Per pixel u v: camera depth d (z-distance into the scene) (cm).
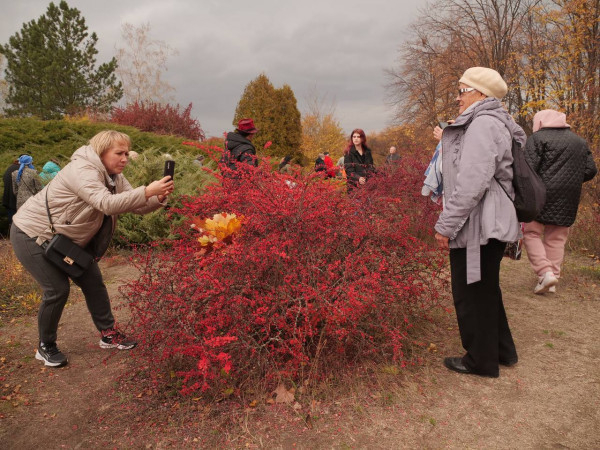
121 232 639
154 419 264
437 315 399
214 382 279
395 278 320
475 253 281
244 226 298
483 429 250
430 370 312
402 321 340
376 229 316
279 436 246
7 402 286
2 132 1034
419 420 258
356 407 268
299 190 305
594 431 247
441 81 2728
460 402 275
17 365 335
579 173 462
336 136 3300
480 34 2444
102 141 309
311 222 292
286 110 2619
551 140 463
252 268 279
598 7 1537
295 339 264
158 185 299
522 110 1803
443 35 2588
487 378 302
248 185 323
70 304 459
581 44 1591
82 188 296
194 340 265
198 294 267
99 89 3164
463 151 278
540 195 285
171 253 302
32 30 3098
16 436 254
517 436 244
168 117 1795
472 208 275
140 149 1207
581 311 425
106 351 355
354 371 303
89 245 332
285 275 277
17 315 437
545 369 315
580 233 675
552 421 256
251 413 264
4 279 516
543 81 1717
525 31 2023
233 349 278
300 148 2722
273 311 276
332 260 305
